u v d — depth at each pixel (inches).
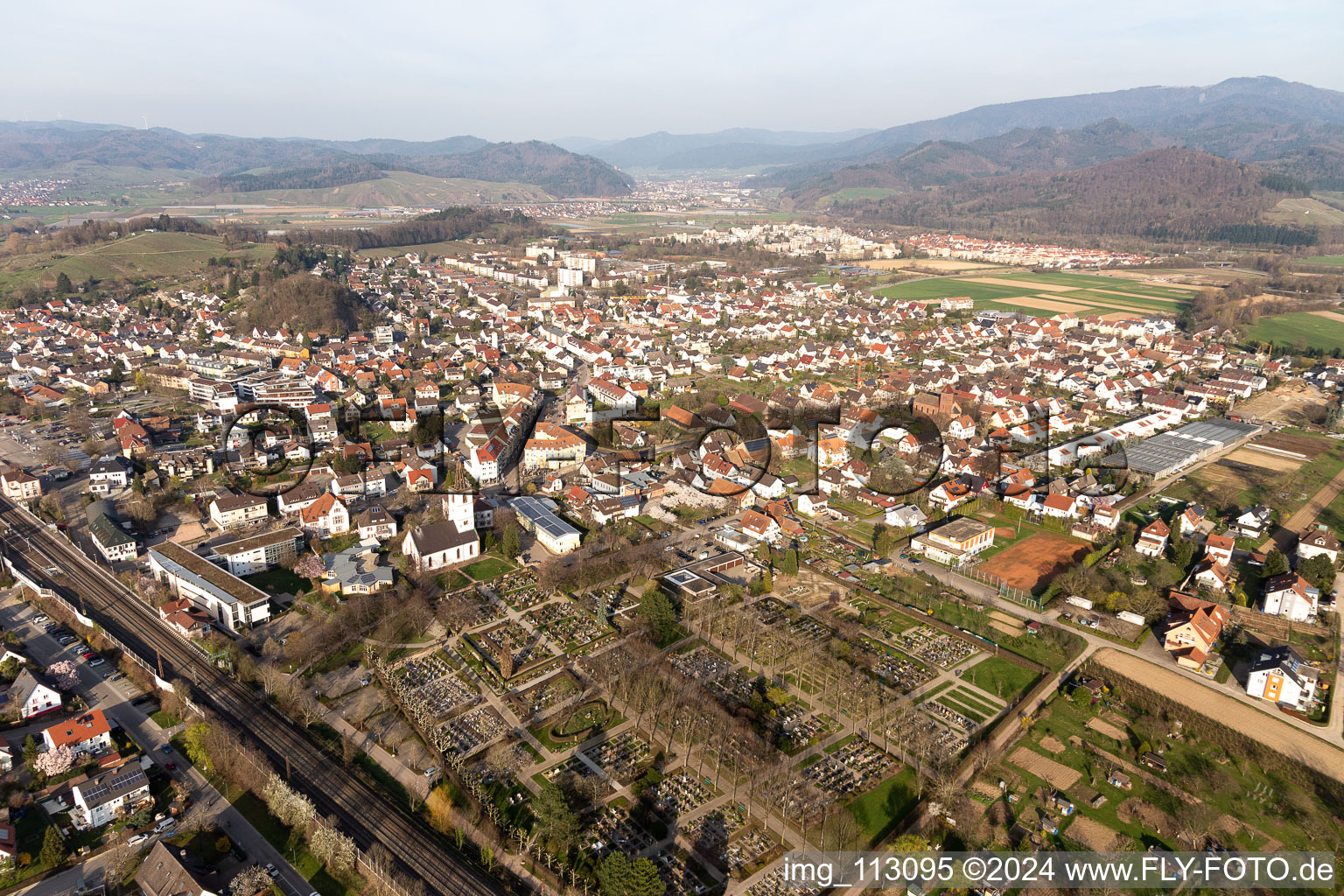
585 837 4662.9
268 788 4884.4
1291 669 5890.8
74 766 5142.7
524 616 7081.7
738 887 4350.4
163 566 7431.1
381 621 6840.6
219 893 4121.6
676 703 5797.2
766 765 5251.0
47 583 7475.4
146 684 6033.5
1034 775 5172.2
